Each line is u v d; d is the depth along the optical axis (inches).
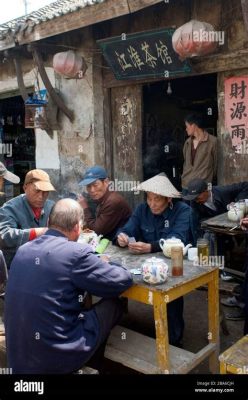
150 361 92.0
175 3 183.3
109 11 161.0
